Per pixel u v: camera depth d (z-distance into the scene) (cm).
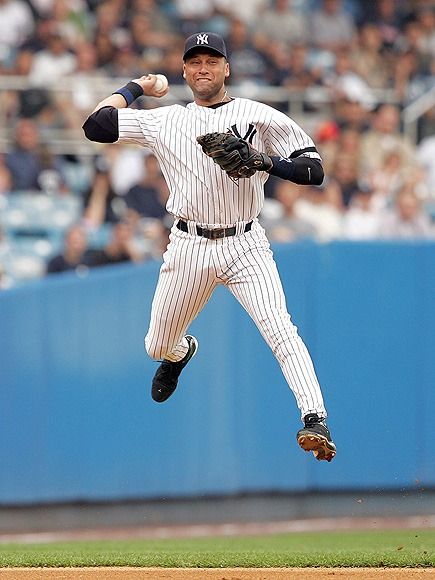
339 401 3431
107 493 3431
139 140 1753
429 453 3484
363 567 2006
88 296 3438
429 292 3484
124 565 2008
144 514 3450
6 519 3394
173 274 1781
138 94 1830
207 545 2677
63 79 4316
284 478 3456
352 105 4522
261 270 1738
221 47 1709
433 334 3481
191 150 1708
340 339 3434
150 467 3438
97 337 3434
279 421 3444
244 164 1612
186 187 1722
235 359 3441
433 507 3497
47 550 2423
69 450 3428
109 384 3431
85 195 4169
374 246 3459
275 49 4681
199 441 3444
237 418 3444
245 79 4572
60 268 3894
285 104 4553
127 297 3422
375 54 4831
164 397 2041
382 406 3459
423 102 4616
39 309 3438
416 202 4384
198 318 3447
